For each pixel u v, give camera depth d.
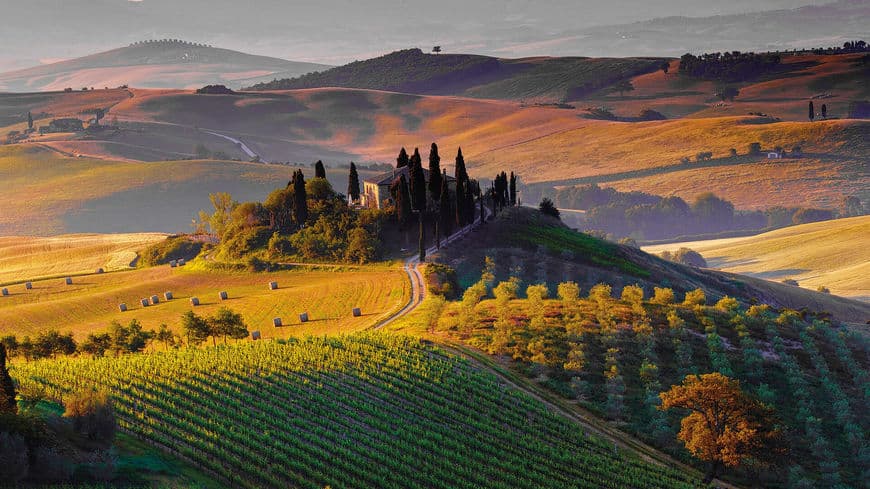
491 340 143.75
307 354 129.50
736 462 101.94
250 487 83.81
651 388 127.19
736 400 106.00
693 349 143.12
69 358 141.62
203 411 103.00
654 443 114.31
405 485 92.06
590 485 98.00
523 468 99.25
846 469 113.69
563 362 134.88
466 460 99.44
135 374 114.62
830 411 127.62
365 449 97.75
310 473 89.75
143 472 78.50
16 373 111.25
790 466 109.50
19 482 68.44
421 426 108.69
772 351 145.75
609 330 144.50
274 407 108.00
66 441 79.00
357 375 122.56
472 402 116.69
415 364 129.25
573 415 119.44
